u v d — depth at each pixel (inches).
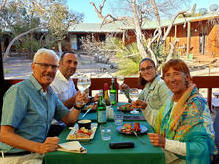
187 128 61.2
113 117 85.5
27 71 529.0
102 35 948.6
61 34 677.3
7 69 554.9
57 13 566.3
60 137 68.2
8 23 671.1
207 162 56.4
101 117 80.7
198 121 60.0
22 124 68.7
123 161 55.9
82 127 69.6
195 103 62.2
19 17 666.8
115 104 113.6
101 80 144.1
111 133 70.7
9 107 64.4
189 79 68.1
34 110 69.5
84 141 64.2
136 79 144.2
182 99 64.2
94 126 76.5
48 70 71.8
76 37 1023.6
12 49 910.4
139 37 366.9
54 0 557.0
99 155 55.7
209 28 629.9
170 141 58.1
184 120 62.8
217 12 509.4
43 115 71.7
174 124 63.7
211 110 145.4
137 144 61.2
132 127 71.7
